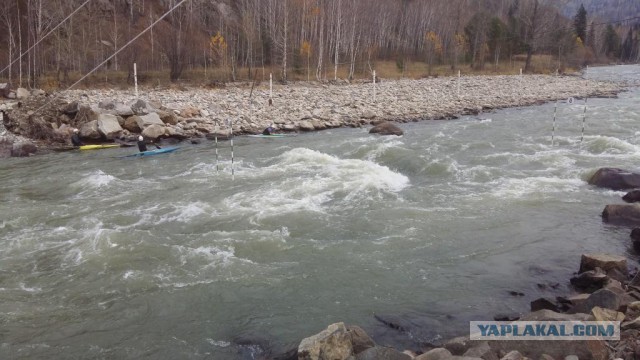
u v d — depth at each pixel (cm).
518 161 1625
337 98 3155
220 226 1077
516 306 738
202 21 5341
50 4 4009
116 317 727
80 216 1158
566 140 1947
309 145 1912
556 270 859
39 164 1703
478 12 8138
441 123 2495
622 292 711
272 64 5053
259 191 1314
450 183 1385
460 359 535
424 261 894
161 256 918
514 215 1120
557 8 9138
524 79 5225
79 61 3909
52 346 660
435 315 715
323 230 1041
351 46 5141
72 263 902
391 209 1158
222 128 2231
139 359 631
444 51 7031
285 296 777
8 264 903
